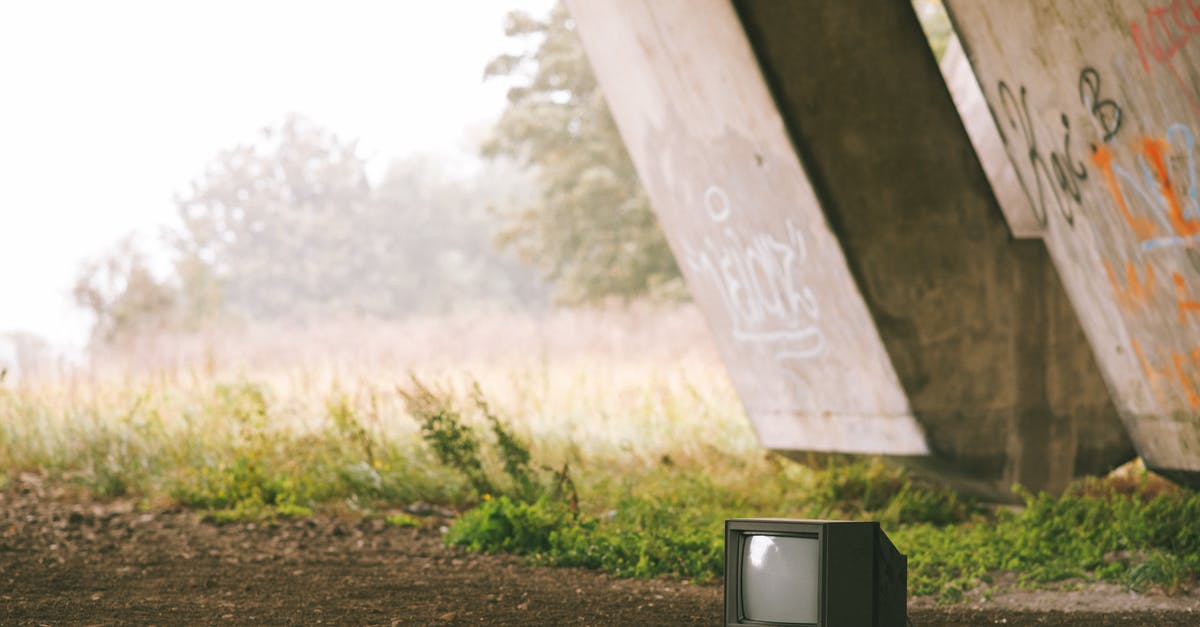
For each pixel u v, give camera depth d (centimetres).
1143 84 709
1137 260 795
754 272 1116
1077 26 732
